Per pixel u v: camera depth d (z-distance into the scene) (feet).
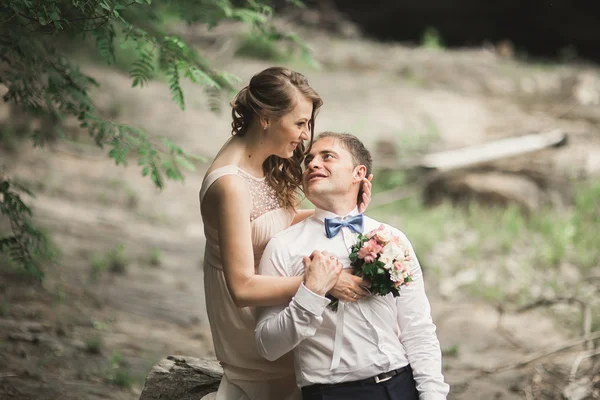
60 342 26.05
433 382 14.11
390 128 65.82
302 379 14.17
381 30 129.90
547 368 27.37
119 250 36.52
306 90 14.67
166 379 17.92
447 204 51.72
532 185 51.98
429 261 41.52
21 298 29.84
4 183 21.27
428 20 129.80
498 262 41.27
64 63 21.65
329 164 14.61
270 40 24.43
